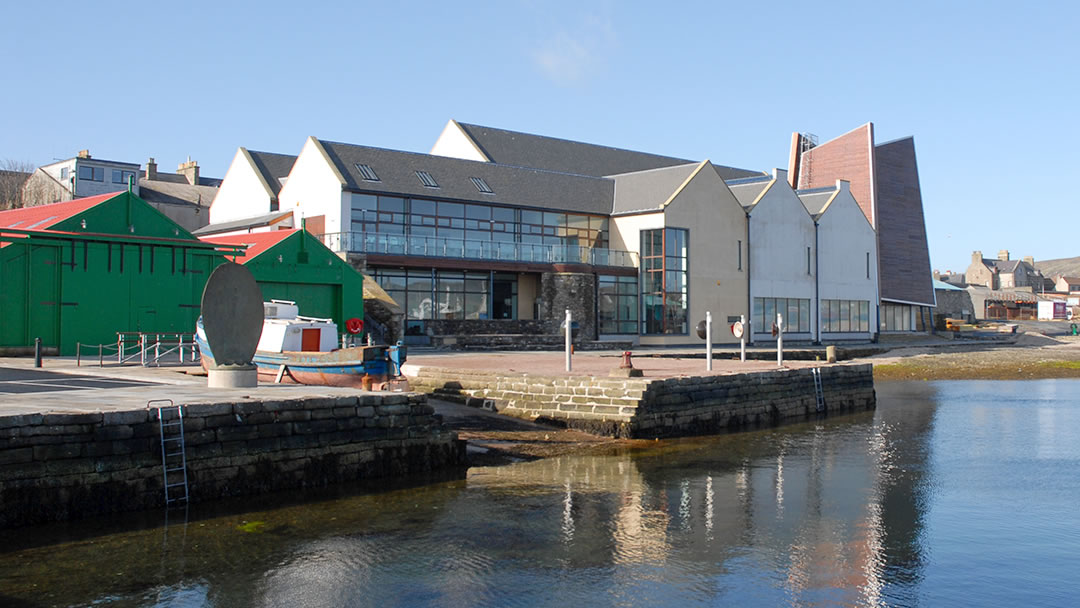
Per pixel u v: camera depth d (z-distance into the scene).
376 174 44.34
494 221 47.75
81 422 12.40
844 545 12.66
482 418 23.48
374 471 16.14
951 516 14.49
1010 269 154.88
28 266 27.50
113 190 65.88
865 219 63.84
